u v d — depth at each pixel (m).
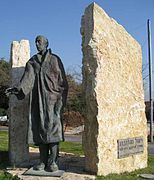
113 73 5.27
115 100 5.26
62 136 4.95
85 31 5.16
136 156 5.65
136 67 5.89
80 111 18.56
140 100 5.89
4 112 22.20
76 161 5.89
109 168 5.04
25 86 5.02
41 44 5.14
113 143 5.15
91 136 4.97
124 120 5.44
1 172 5.07
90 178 4.69
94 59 4.99
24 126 5.75
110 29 5.32
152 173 5.33
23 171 5.07
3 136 11.70
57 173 4.82
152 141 13.38
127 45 5.70
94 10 5.05
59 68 5.08
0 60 21.98
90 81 5.02
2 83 19.22
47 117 4.90
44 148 4.98
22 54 5.84
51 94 4.95
